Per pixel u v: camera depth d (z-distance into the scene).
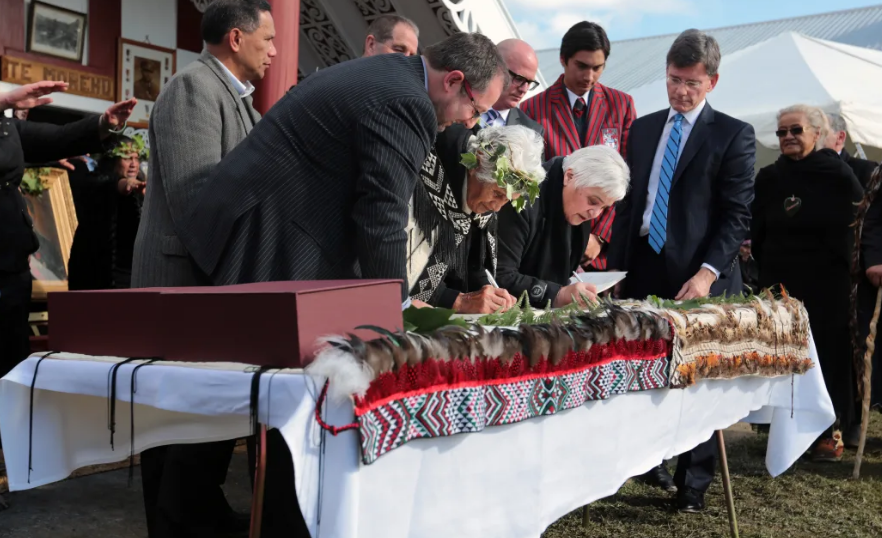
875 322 4.48
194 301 1.63
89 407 1.99
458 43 2.19
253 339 1.55
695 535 3.34
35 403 1.91
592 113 4.61
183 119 2.51
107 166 4.78
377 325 1.68
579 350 2.02
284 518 2.38
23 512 3.27
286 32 4.56
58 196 4.74
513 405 1.82
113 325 1.78
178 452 2.43
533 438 1.92
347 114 2.10
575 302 2.43
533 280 2.99
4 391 1.88
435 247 2.70
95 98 5.92
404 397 1.56
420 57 2.26
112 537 3.06
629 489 3.98
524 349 1.84
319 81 2.20
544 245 3.16
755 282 6.96
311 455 1.44
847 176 4.92
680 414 2.58
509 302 2.60
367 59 2.23
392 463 1.57
